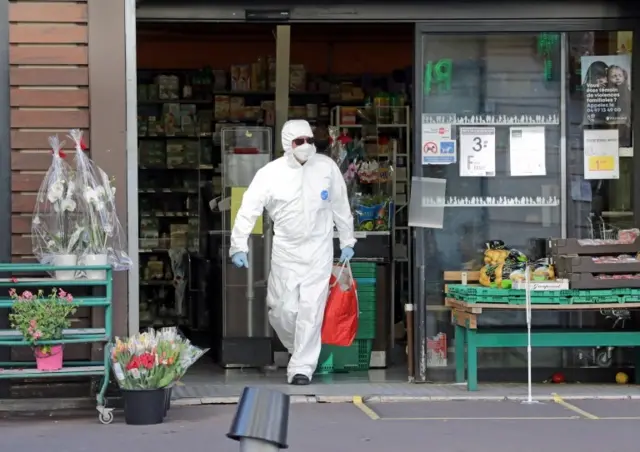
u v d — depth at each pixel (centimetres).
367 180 1120
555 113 997
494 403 900
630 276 921
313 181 946
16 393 873
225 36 1484
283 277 949
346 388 946
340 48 1503
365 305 1046
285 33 1166
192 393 923
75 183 841
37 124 869
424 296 983
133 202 877
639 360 983
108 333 818
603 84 996
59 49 871
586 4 976
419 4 966
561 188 998
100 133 873
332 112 1355
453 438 763
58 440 756
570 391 945
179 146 1448
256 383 977
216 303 1128
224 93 1445
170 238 1434
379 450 726
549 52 994
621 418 835
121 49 876
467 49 989
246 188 1060
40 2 868
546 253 995
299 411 867
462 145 991
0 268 813
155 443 743
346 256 975
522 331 945
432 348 990
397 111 1282
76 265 827
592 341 929
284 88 1173
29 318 792
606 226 999
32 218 861
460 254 994
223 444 739
